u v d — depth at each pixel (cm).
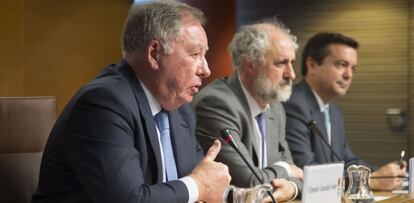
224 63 960
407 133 973
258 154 493
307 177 336
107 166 313
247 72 499
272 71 496
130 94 339
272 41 497
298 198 447
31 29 720
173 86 354
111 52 791
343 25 1006
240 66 502
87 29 769
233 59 508
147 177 343
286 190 430
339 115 631
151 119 347
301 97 584
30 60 719
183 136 382
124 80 344
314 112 591
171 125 376
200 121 480
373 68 991
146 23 348
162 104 363
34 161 376
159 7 351
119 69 355
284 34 505
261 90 493
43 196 338
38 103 383
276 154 511
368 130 995
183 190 330
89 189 316
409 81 970
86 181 316
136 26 351
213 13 948
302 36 1027
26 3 715
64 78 748
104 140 317
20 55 711
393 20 977
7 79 700
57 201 333
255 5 1047
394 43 978
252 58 495
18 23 709
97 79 346
